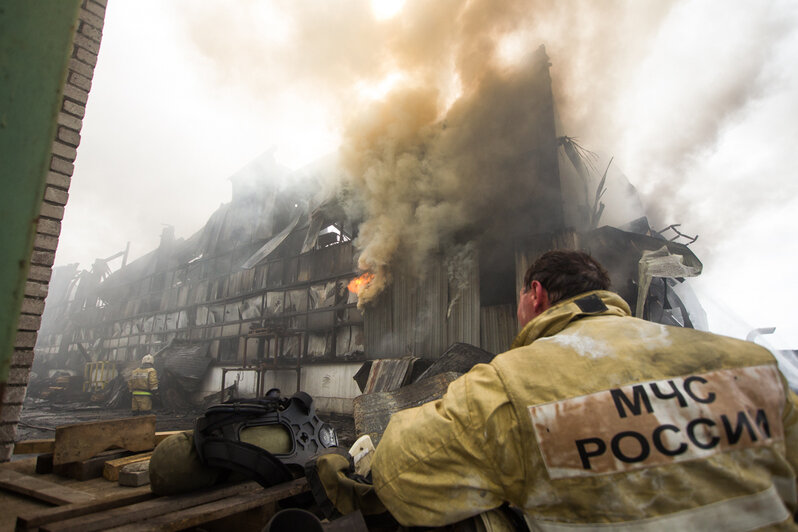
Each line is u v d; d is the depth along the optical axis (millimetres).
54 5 596
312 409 1739
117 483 2018
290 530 961
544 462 779
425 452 906
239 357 16453
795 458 751
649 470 719
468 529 892
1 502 1786
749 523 681
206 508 1256
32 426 9836
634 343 858
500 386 868
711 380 780
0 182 520
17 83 547
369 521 1287
